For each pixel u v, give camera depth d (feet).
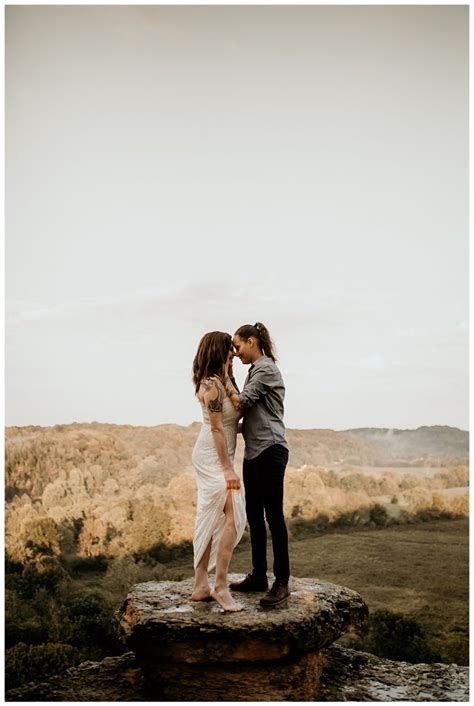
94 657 42.04
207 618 13.64
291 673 13.96
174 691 13.94
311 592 16.16
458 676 17.62
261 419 14.61
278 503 14.65
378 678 17.25
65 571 45.57
